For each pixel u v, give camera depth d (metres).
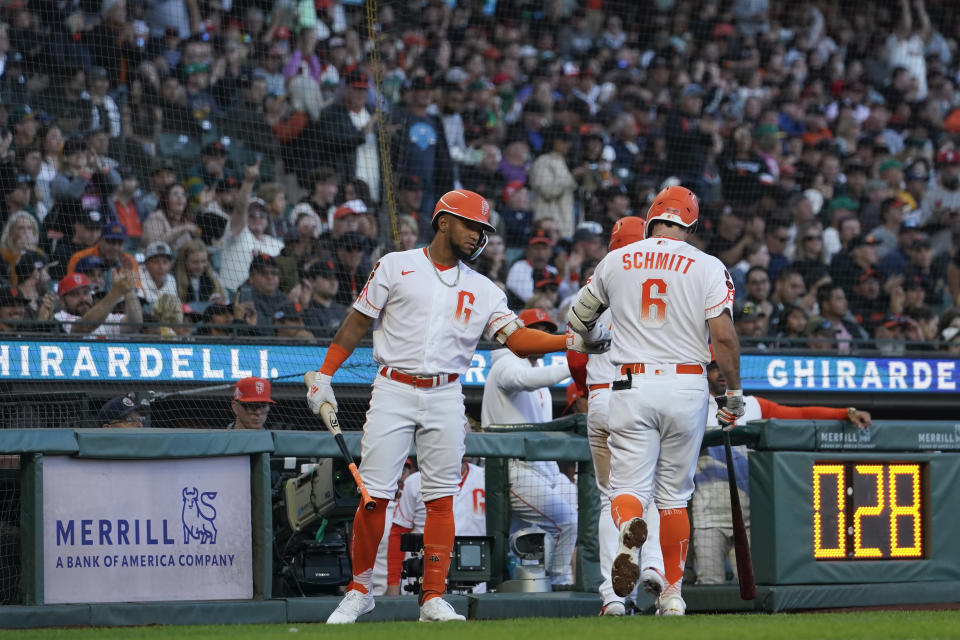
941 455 22.00
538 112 46.53
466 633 12.64
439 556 17.05
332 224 38.44
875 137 51.16
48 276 33.00
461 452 17.17
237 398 23.94
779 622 14.59
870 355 36.66
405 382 16.84
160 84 38.91
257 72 41.69
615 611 19.41
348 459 16.83
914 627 13.45
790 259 44.59
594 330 17.19
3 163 34.22
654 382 16.47
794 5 54.34
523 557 22.53
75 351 29.47
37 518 18.41
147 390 29.06
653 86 49.81
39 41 37.47
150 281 33.91
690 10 53.06
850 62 54.75
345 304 36.44
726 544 22.72
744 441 21.39
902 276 45.12
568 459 22.00
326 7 44.16
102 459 18.98
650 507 20.36
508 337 17.36
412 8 47.59
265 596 19.89
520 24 50.47
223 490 19.91
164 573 19.31
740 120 49.72
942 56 56.19
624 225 19.83
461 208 16.78
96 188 35.41
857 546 21.34
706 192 46.59
